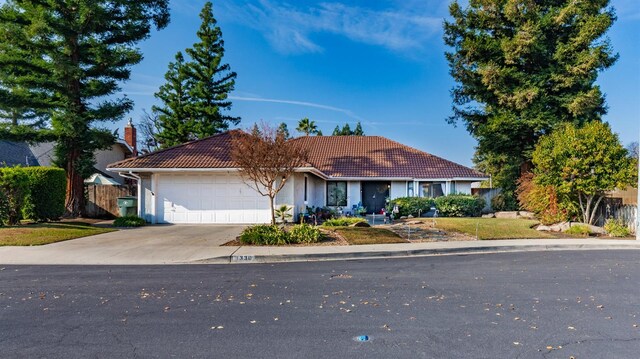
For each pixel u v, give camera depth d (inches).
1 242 474.9
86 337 182.9
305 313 220.4
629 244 507.5
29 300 245.6
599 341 179.5
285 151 529.7
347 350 168.7
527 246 491.8
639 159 562.6
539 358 161.2
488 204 1087.6
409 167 1026.7
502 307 233.0
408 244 489.1
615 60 959.6
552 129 977.5
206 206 754.2
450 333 189.3
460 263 386.9
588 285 290.7
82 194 841.5
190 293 263.9
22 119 1243.8
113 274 328.5
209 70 1446.9
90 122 828.6
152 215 751.7
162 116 1473.9
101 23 780.0
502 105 1051.3
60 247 459.8
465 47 1028.5
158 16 860.0
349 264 382.0
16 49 785.6
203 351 167.3
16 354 163.3
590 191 625.0
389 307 232.2
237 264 382.0
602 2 968.9
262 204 751.1
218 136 864.3
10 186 623.8
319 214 805.2
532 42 953.5
